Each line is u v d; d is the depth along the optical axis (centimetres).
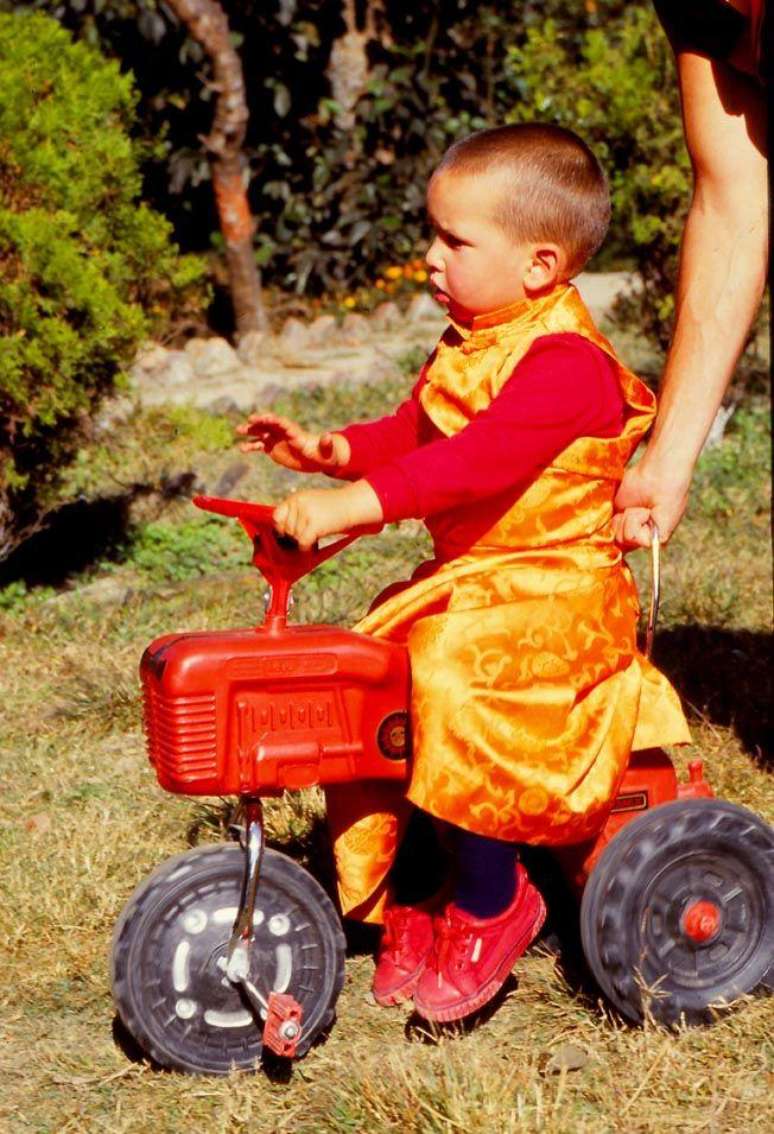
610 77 838
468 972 292
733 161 321
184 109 1148
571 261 288
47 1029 311
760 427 856
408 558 634
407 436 312
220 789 271
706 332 320
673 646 521
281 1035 270
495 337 287
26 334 534
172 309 706
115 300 549
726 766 419
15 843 394
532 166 281
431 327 1117
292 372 948
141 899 279
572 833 283
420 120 1226
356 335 1072
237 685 270
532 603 281
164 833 396
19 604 586
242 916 276
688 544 652
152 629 557
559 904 338
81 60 585
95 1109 282
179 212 1209
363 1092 276
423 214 1248
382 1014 312
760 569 616
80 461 767
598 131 853
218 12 985
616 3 1394
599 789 283
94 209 575
